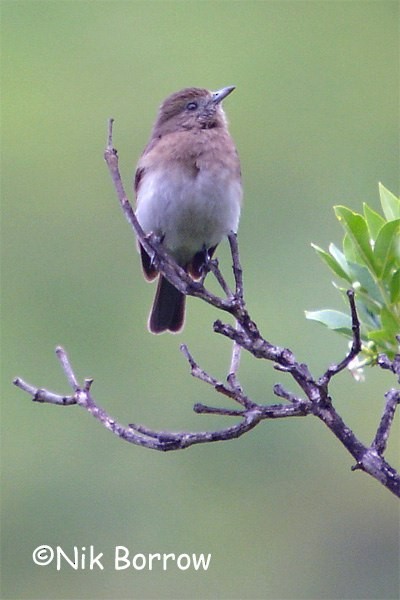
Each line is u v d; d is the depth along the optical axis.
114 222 16.88
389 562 14.17
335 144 18.20
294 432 14.50
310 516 14.41
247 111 18.36
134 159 17.80
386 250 6.39
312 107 18.44
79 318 16.23
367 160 18.00
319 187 17.64
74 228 16.94
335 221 16.91
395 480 5.78
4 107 18.02
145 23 18.89
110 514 14.48
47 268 16.62
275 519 14.31
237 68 18.66
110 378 15.55
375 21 18.98
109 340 15.95
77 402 6.39
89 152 17.78
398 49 18.88
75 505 14.57
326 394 5.94
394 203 6.72
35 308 16.31
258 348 6.17
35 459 14.99
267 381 14.22
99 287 16.44
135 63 18.62
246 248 16.20
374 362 6.49
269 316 15.19
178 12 18.89
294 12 19.02
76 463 14.77
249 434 14.55
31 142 17.75
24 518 14.61
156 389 15.25
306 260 16.16
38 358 15.91
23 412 15.27
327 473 14.40
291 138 18.23
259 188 17.44
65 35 18.67
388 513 14.24
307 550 14.24
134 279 16.39
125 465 14.67
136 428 6.21
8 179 17.39
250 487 14.38
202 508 14.38
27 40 18.62
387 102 18.56
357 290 6.50
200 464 14.53
